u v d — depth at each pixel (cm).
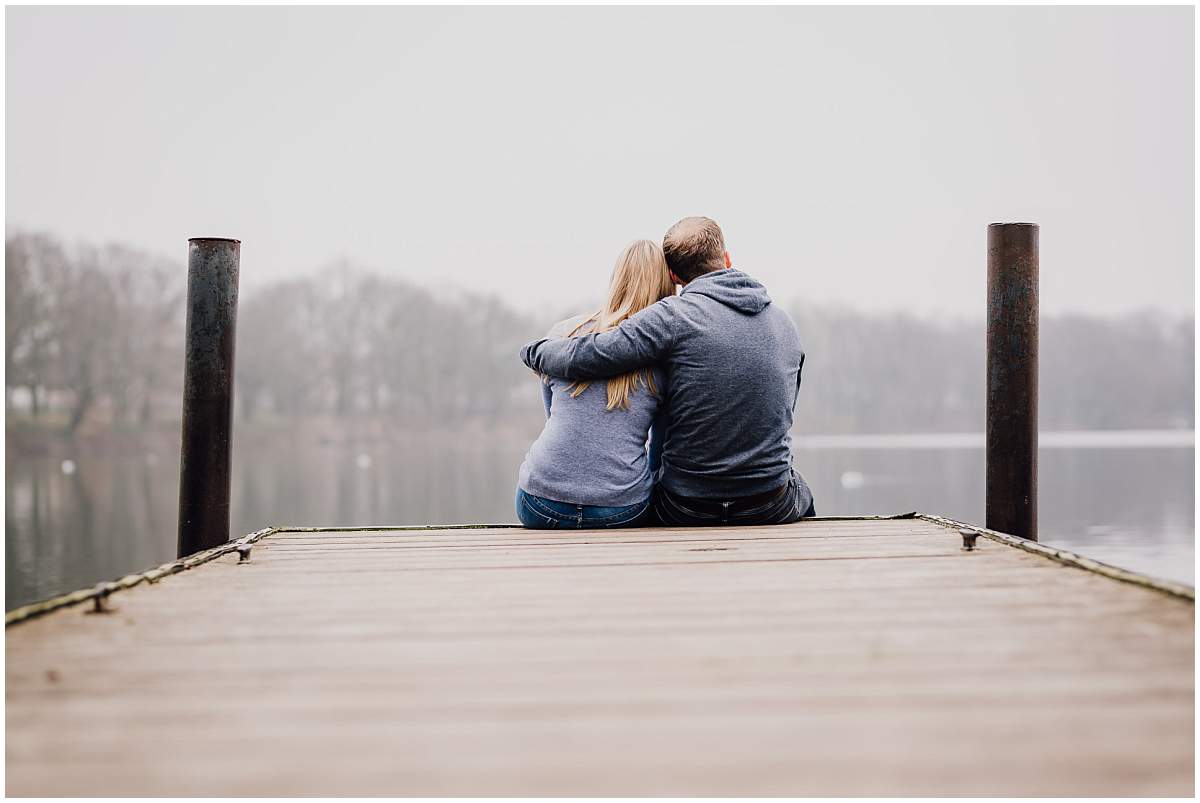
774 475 335
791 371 337
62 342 4900
